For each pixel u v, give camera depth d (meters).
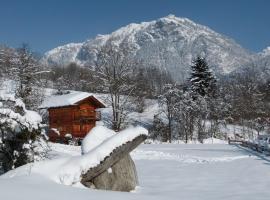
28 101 50.09
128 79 66.38
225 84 118.38
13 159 18.52
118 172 15.80
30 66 57.12
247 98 97.62
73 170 14.54
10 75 58.88
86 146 16.75
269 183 19.86
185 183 19.98
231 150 42.66
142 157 34.59
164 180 21.12
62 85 103.38
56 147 38.00
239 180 21.03
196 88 91.19
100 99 62.69
